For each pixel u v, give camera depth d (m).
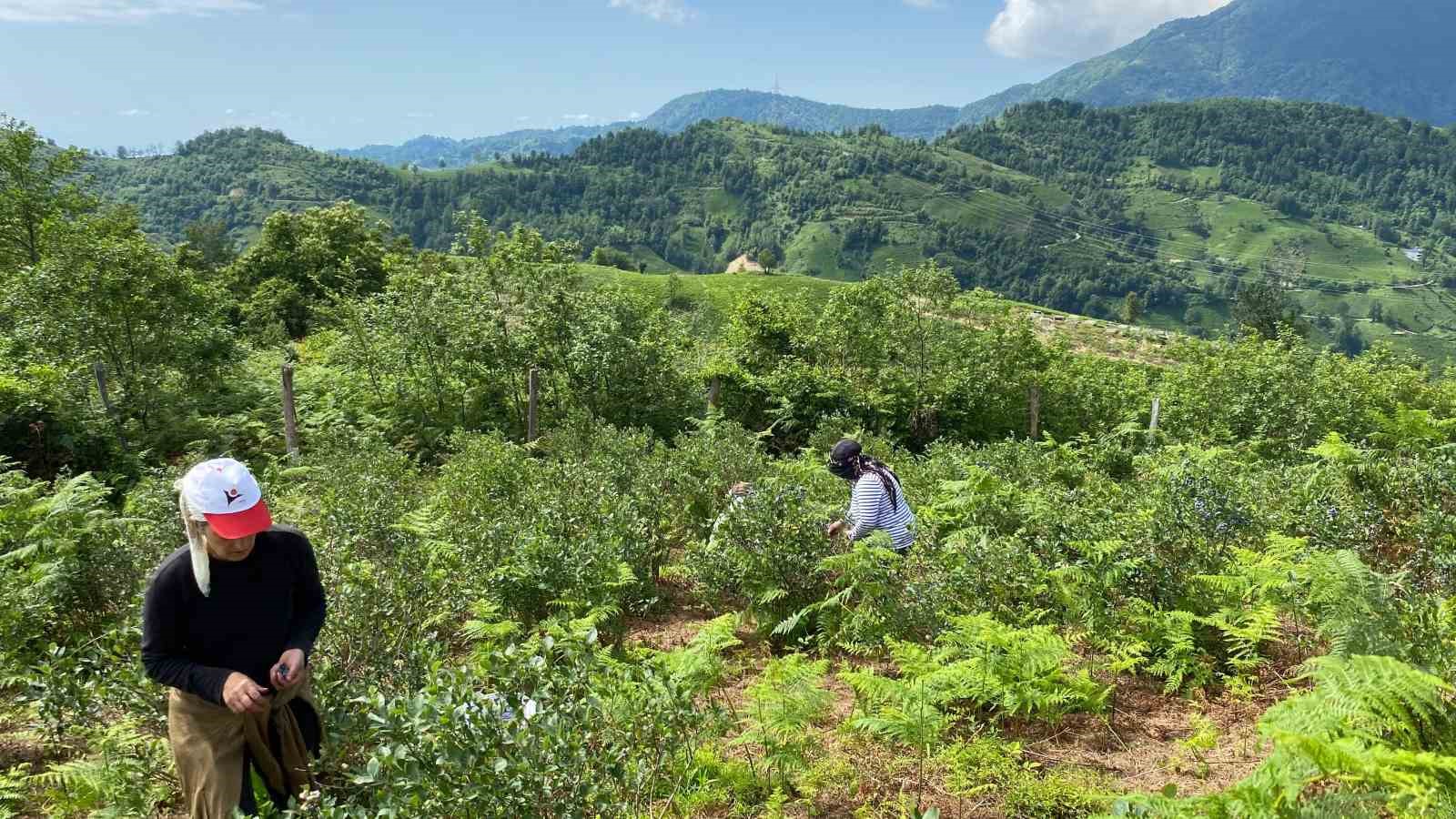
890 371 20.52
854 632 5.95
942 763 4.39
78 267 14.70
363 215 42.75
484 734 3.07
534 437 15.90
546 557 6.63
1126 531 6.75
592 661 3.64
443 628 6.32
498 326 17.52
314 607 3.43
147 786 3.74
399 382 17.12
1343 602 4.62
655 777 3.80
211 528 2.92
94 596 6.24
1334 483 9.06
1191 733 4.66
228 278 38.69
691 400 18.50
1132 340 43.56
